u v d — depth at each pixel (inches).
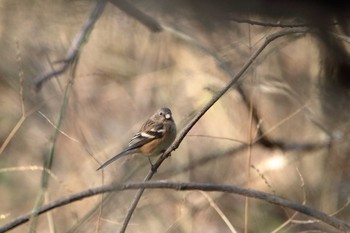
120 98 614.9
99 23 531.8
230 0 203.2
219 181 536.4
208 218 492.1
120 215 408.5
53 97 521.0
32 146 573.0
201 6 208.8
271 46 489.7
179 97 564.7
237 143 540.4
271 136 503.5
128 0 281.3
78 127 563.8
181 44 566.3
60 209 460.1
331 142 479.8
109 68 596.4
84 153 528.1
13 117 577.6
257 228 489.1
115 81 601.9
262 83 474.0
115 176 467.8
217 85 538.3
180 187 233.8
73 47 326.0
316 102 459.2
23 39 500.4
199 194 499.8
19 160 570.3
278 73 493.7
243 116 538.9
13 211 538.9
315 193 516.1
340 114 450.3
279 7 197.5
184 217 461.1
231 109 544.4
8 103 570.3
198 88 558.3
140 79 592.4
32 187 556.7
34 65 524.4
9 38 503.8
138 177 497.7
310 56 469.1
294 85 486.0
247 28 410.3
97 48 581.9
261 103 534.0
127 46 581.6
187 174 538.0
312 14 196.7
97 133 588.1
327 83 325.1
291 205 236.4
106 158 527.5
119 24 517.0
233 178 534.0
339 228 232.4
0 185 556.7
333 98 395.2
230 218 494.9
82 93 607.8
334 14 196.5
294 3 196.2
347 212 500.7
